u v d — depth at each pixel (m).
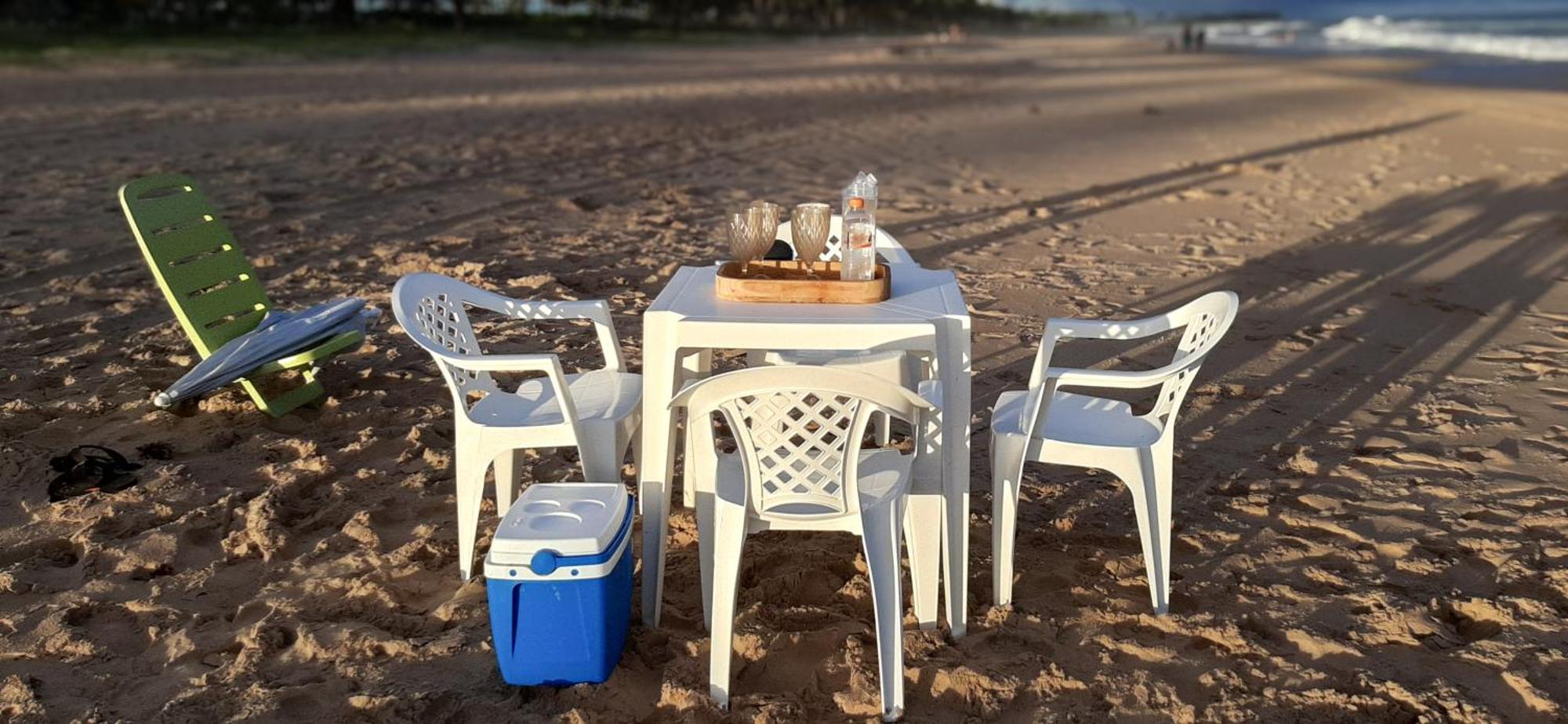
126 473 3.59
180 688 2.51
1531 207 8.46
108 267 6.40
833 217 3.79
